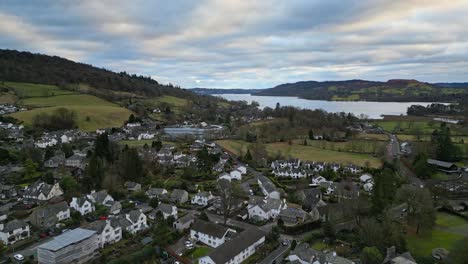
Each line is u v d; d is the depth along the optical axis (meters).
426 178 138.25
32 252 74.81
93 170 118.00
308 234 87.62
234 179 138.25
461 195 117.75
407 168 155.00
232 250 72.88
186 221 90.94
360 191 122.75
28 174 123.88
